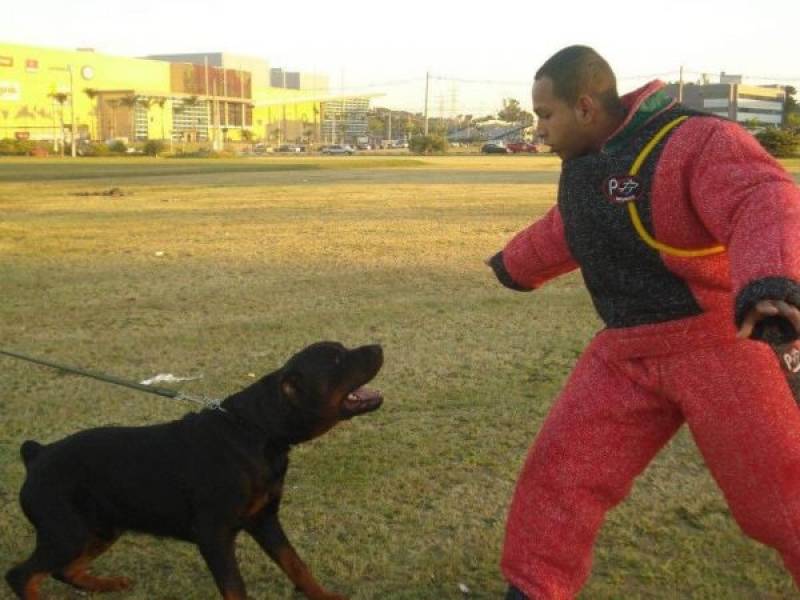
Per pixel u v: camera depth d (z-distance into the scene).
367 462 5.23
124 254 13.42
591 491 3.15
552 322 8.65
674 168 2.75
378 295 10.08
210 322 8.82
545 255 3.48
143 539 4.41
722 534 4.33
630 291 2.97
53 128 109.88
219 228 16.81
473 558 4.13
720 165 2.66
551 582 3.17
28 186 29.69
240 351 7.73
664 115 2.85
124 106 115.81
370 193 26.20
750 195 2.54
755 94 107.44
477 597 3.83
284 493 4.82
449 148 97.06
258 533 3.69
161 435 3.59
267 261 12.62
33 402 6.35
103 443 3.60
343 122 179.75
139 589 3.95
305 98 165.75
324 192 26.72
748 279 2.39
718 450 2.92
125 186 29.80
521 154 82.06
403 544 4.28
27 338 8.23
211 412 3.58
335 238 15.13
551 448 3.17
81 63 114.44
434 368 7.09
